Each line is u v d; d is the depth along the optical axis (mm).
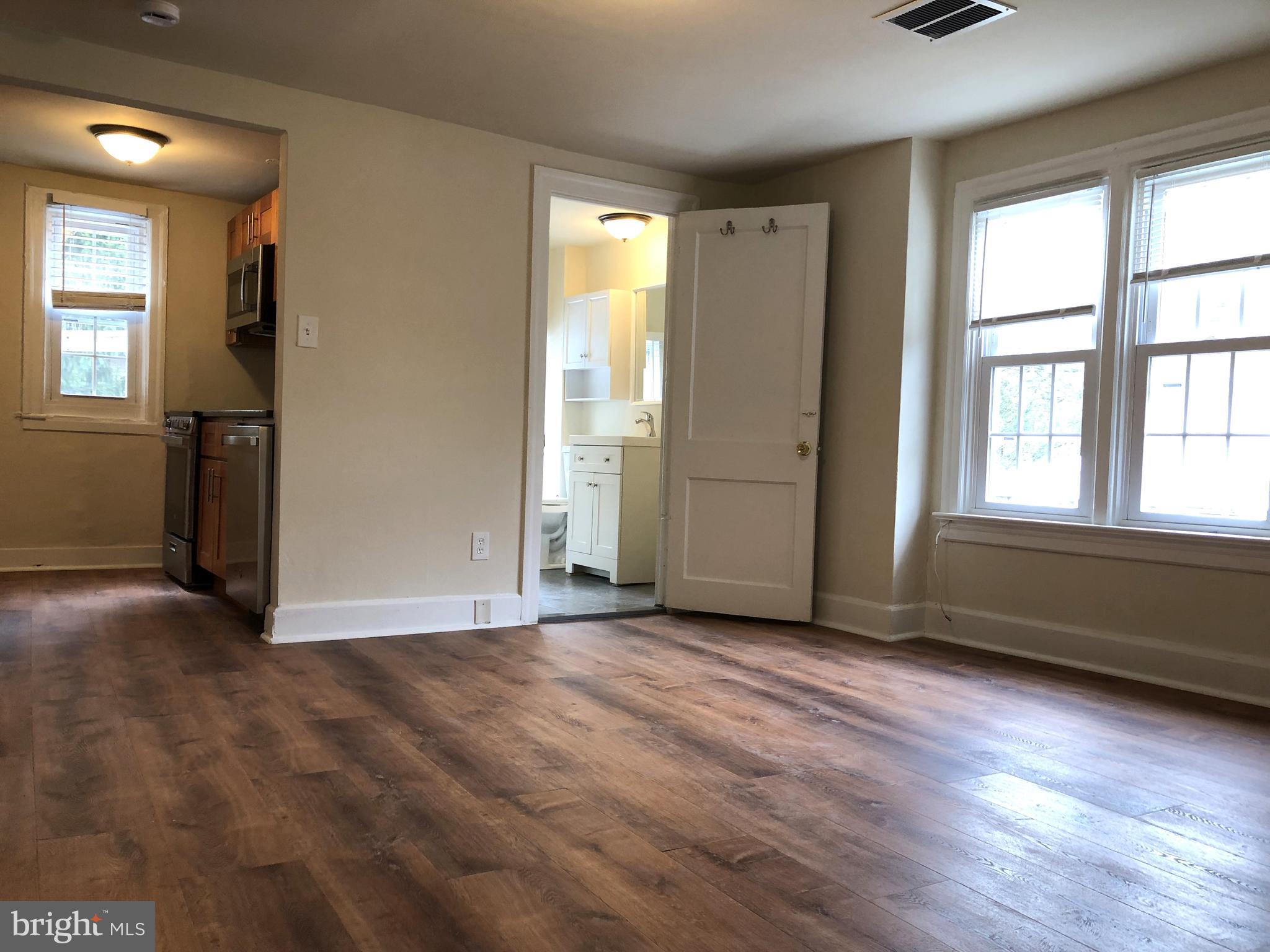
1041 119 3867
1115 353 3619
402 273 3949
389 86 3643
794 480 4457
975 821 2135
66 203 5270
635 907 1677
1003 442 4070
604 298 6383
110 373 5535
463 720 2783
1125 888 1821
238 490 4137
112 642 3637
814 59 3281
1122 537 3555
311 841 1914
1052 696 3250
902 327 4160
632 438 5641
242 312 5184
